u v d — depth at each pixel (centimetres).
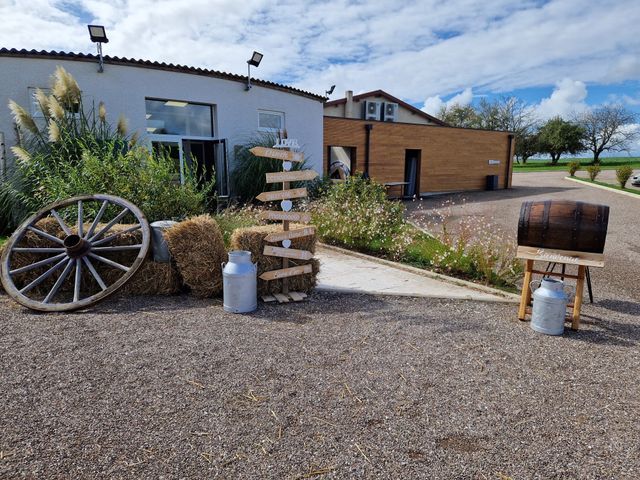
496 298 426
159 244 427
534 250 368
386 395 238
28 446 188
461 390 245
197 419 211
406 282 486
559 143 4172
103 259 416
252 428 205
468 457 187
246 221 618
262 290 421
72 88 733
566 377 264
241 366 269
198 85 982
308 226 449
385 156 1612
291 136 1195
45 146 687
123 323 343
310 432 203
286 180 414
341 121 1472
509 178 2077
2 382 244
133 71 889
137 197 532
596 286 502
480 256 512
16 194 640
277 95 1141
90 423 206
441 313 382
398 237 638
